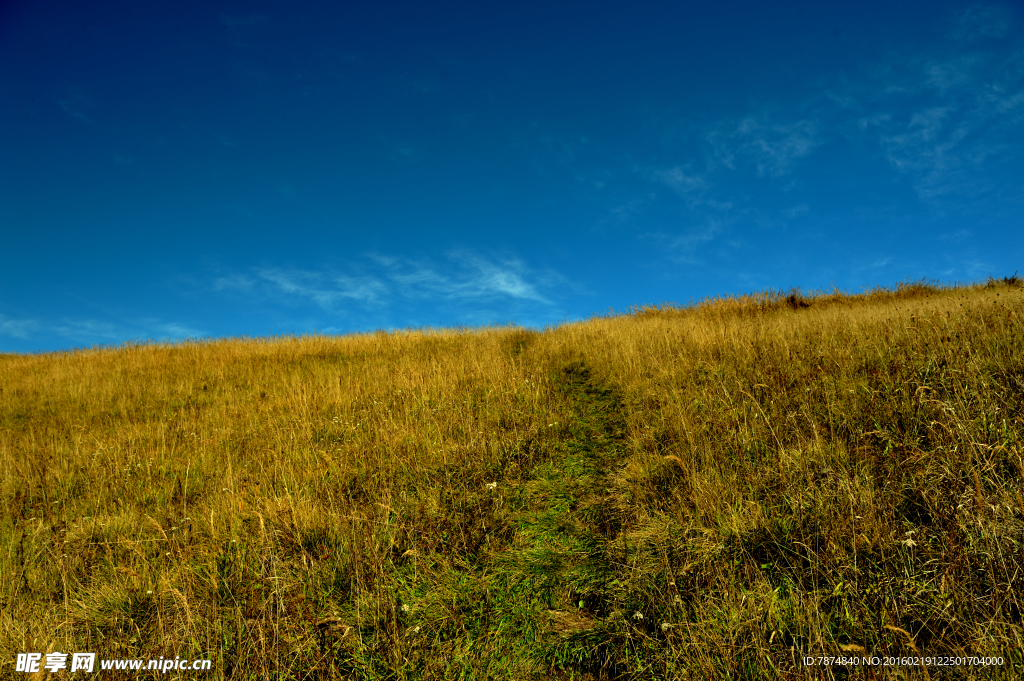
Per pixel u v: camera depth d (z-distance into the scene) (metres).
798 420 4.38
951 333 5.17
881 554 2.72
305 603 3.09
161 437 6.25
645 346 8.32
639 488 4.00
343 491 4.54
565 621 2.87
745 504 3.41
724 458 4.10
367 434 5.89
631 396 6.28
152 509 4.53
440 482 4.58
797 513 3.19
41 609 3.22
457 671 2.61
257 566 3.44
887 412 4.07
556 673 2.56
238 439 6.22
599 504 4.03
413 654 2.70
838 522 2.98
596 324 13.04
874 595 2.54
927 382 4.27
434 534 3.75
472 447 5.16
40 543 4.02
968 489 2.85
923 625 2.30
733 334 7.56
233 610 3.08
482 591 3.18
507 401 6.48
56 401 8.71
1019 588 2.37
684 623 2.62
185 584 3.25
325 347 12.48
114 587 3.36
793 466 3.68
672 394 5.71
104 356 12.91
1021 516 2.66
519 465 4.88
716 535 3.20
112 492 4.95
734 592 2.76
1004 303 6.38
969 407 3.73
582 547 3.52
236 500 4.25
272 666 2.64
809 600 2.56
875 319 7.19
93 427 7.18
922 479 3.14
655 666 2.48
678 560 3.15
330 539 3.67
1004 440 3.14
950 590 2.40
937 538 2.76
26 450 6.12
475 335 13.02
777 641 2.40
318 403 7.25
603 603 2.98
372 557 3.42
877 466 3.48
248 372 10.06
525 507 4.15
